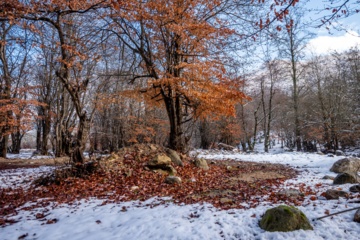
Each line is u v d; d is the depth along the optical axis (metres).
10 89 20.83
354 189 6.77
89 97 19.39
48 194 8.57
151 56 14.14
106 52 15.35
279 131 44.50
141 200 7.37
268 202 6.47
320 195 6.79
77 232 5.31
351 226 4.47
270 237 4.42
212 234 4.69
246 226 4.91
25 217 6.44
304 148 34.44
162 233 4.86
